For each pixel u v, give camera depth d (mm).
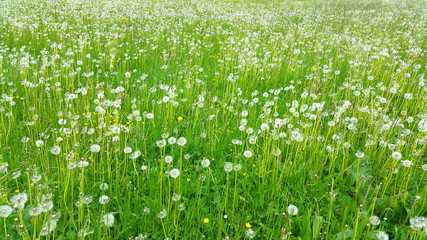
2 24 8250
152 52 6816
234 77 4992
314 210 2775
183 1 15906
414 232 2186
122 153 3297
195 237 2443
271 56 6770
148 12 11391
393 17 12867
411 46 7668
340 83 5504
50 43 6812
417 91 5016
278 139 3418
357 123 3963
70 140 3264
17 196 1902
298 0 20203
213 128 3674
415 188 3008
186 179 2969
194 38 8234
